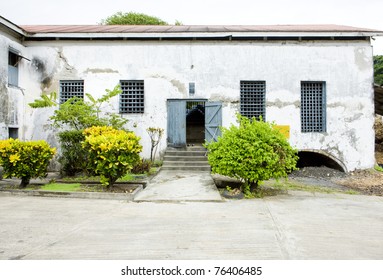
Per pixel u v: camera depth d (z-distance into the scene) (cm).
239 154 699
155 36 1104
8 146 709
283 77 1130
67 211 555
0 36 960
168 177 912
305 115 1152
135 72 1134
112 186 738
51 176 941
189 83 1131
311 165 1236
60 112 934
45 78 1126
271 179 998
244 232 432
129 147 704
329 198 723
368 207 625
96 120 990
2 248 362
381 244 387
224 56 1134
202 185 799
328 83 1129
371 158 1123
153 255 341
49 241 388
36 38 1116
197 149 1135
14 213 536
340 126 1123
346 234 429
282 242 390
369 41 1131
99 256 337
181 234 420
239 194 708
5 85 988
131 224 470
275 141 712
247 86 1156
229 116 1131
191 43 1138
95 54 1130
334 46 1132
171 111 1133
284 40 1134
